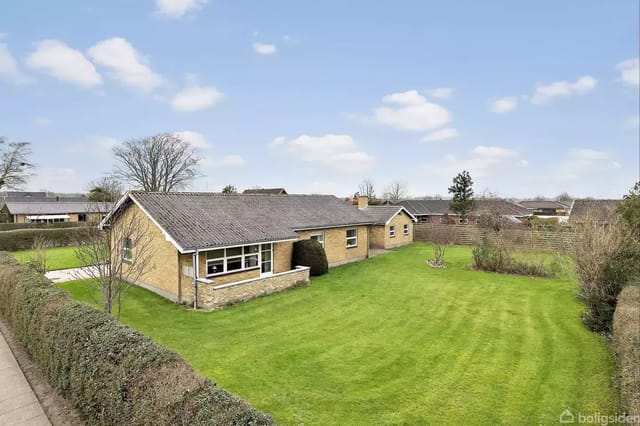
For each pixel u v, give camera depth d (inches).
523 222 1405.0
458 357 339.6
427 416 241.3
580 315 454.9
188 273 520.1
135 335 211.5
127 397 178.2
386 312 486.0
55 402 239.6
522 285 650.2
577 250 470.3
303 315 471.5
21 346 333.4
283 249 706.2
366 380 293.4
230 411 139.2
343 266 848.3
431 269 804.6
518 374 303.0
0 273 410.9
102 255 393.7
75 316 243.8
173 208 591.8
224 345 366.6
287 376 299.4
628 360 219.1
